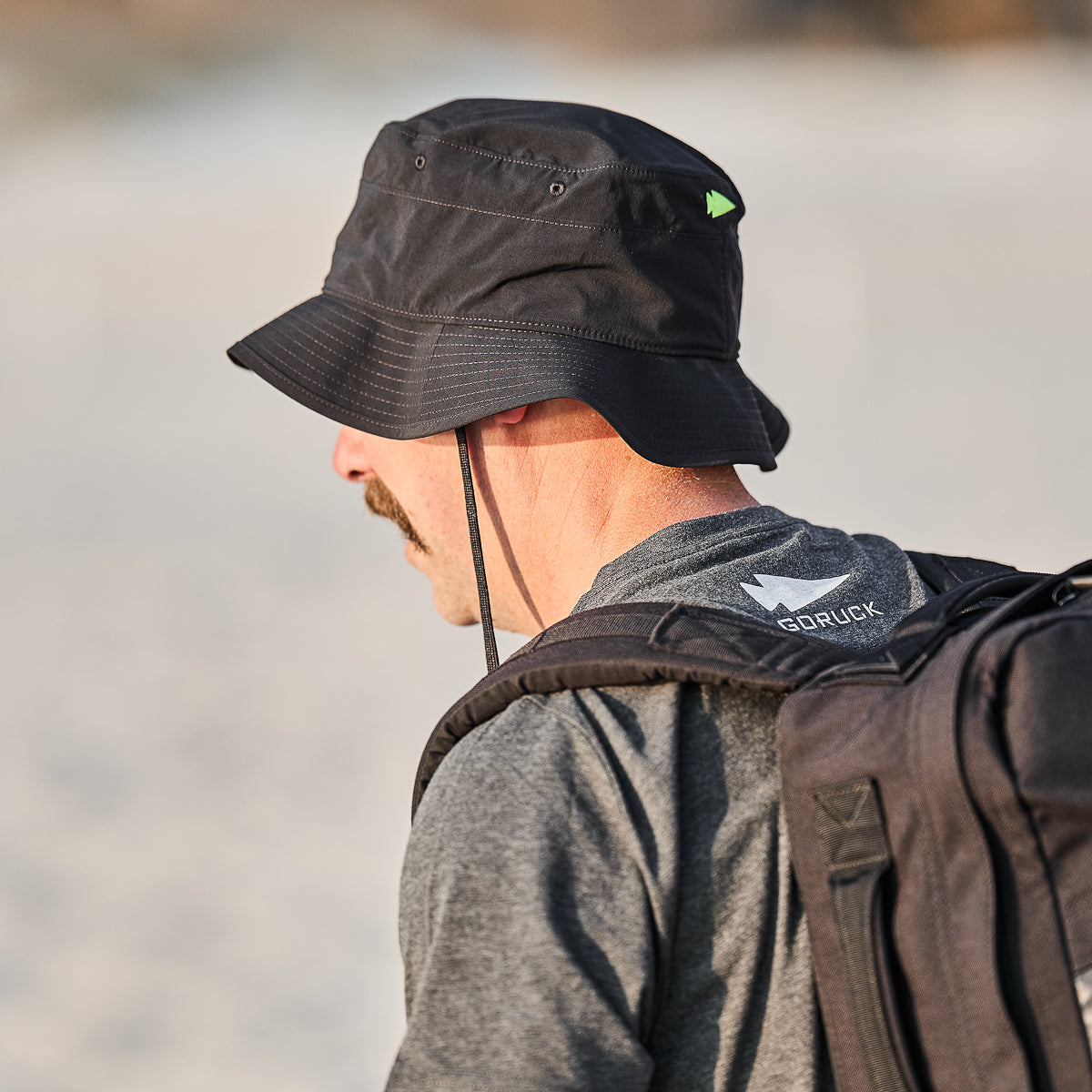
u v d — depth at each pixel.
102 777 20.12
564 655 3.54
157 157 121.38
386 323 4.19
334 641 25.55
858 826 3.15
